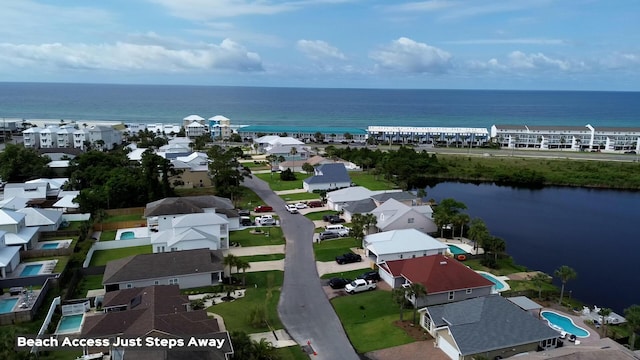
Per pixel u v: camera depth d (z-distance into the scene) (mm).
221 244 79438
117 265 64062
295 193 122375
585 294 69812
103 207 101625
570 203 127250
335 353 48719
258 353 43656
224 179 113562
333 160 171250
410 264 66062
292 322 55375
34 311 54594
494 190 143875
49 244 79875
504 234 97938
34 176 127938
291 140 192625
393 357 48094
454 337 47344
